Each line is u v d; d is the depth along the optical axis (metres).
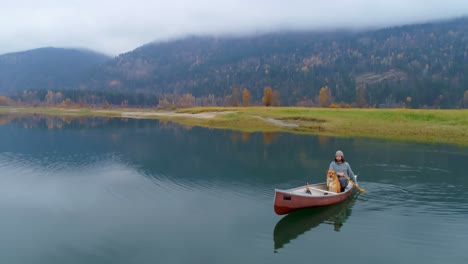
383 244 11.56
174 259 10.76
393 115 47.66
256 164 23.59
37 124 59.38
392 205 15.17
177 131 46.06
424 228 12.72
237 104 121.06
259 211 14.68
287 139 36.97
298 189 15.34
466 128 37.97
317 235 12.32
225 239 12.09
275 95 104.62
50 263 10.64
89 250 11.45
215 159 25.47
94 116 90.19
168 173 21.08
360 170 21.64
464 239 11.83
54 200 16.38
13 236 12.57
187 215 14.33
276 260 10.62
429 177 19.84
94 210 15.02
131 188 18.09
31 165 23.45
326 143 33.78
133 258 10.85
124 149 30.08
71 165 23.42
